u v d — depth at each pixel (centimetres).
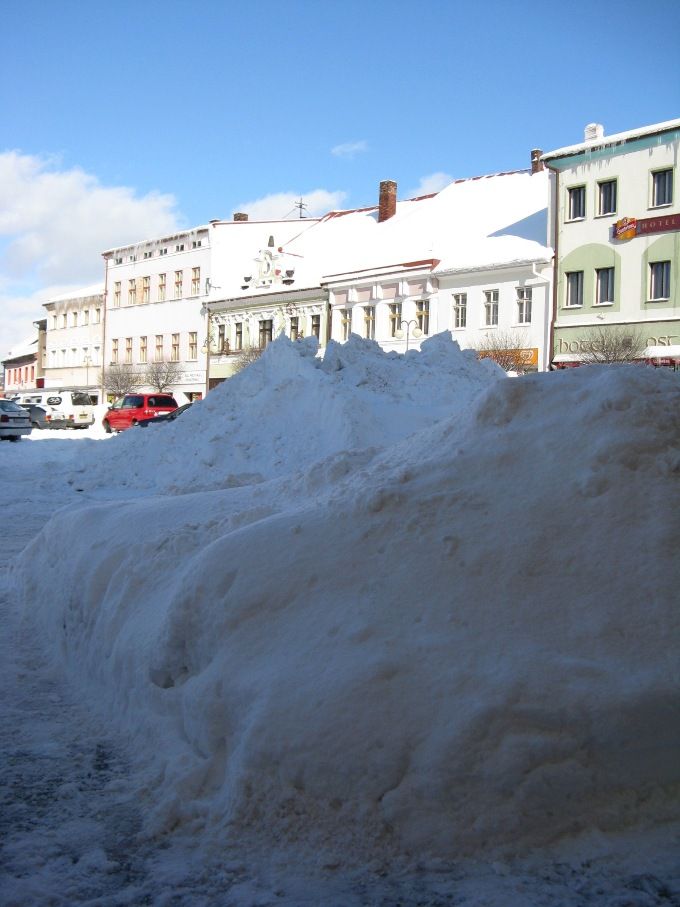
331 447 1419
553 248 3816
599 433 379
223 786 324
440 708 301
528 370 3822
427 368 1684
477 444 402
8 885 279
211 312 5816
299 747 305
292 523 388
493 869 276
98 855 299
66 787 354
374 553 362
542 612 329
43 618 592
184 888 277
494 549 350
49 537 667
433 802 288
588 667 308
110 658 445
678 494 358
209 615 369
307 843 294
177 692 377
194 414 1723
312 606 351
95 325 7150
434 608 336
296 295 5103
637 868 272
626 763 294
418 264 4322
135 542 519
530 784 286
